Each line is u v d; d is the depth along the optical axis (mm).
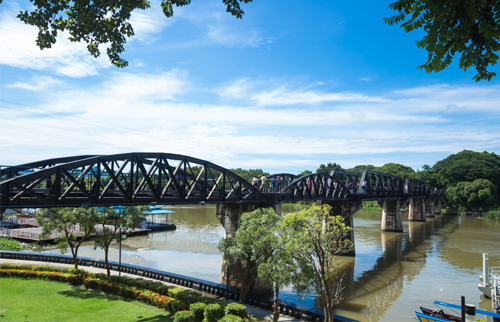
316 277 19750
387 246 55500
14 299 22969
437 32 5137
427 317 20719
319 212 20578
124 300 23750
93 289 26172
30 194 16141
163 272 29875
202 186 26891
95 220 29000
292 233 20438
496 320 21438
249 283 23922
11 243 47406
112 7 12055
